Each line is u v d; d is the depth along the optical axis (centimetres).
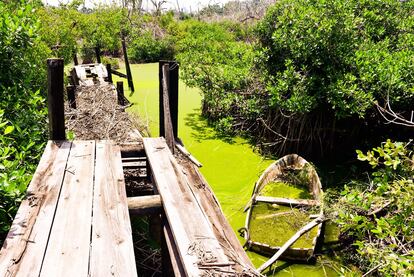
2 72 479
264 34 792
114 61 1678
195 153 740
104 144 378
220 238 260
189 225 246
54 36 1197
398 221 318
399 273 304
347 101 639
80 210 258
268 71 782
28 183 322
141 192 449
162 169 329
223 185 624
